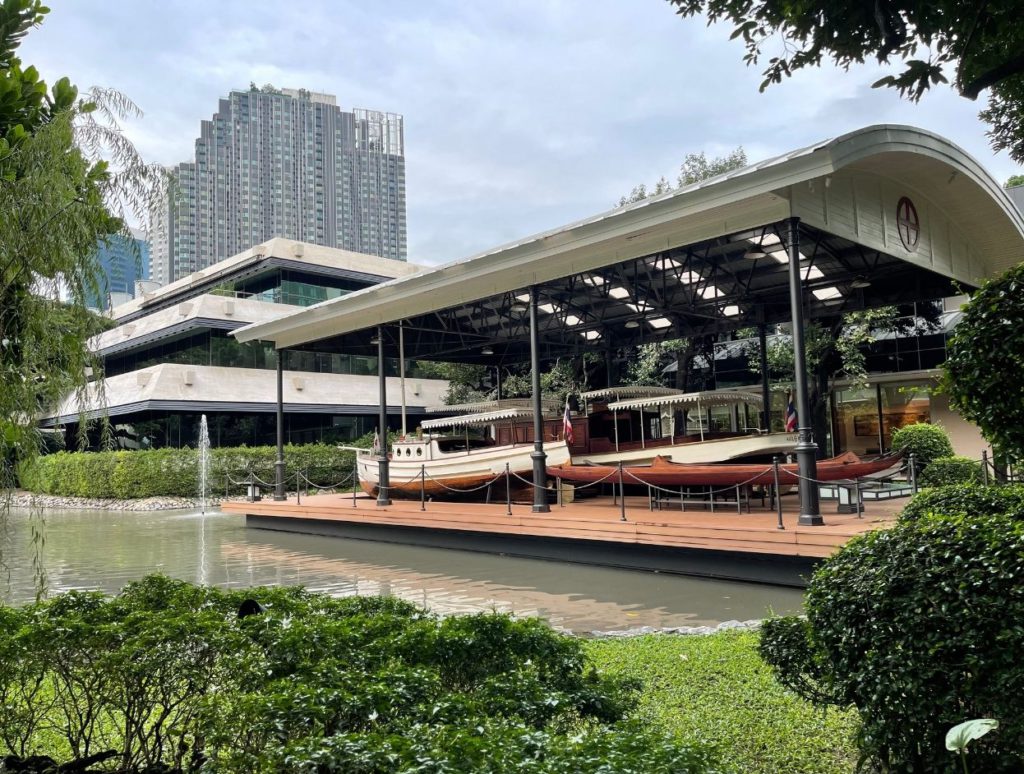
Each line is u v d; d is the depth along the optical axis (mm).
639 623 8211
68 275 4105
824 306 17250
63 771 3518
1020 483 4445
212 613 3932
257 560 13773
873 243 12102
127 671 3377
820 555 9336
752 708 4945
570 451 15406
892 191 12828
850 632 3357
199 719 3096
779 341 21328
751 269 14930
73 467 29484
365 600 4746
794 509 13016
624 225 11875
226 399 31312
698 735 4402
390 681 2990
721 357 24672
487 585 10719
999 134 6879
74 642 3578
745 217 10984
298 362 34594
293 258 35781
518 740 2410
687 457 15195
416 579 11352
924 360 21219
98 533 18625
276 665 3234
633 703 3695
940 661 3049
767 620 4449
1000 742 3055
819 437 20047
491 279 14836
